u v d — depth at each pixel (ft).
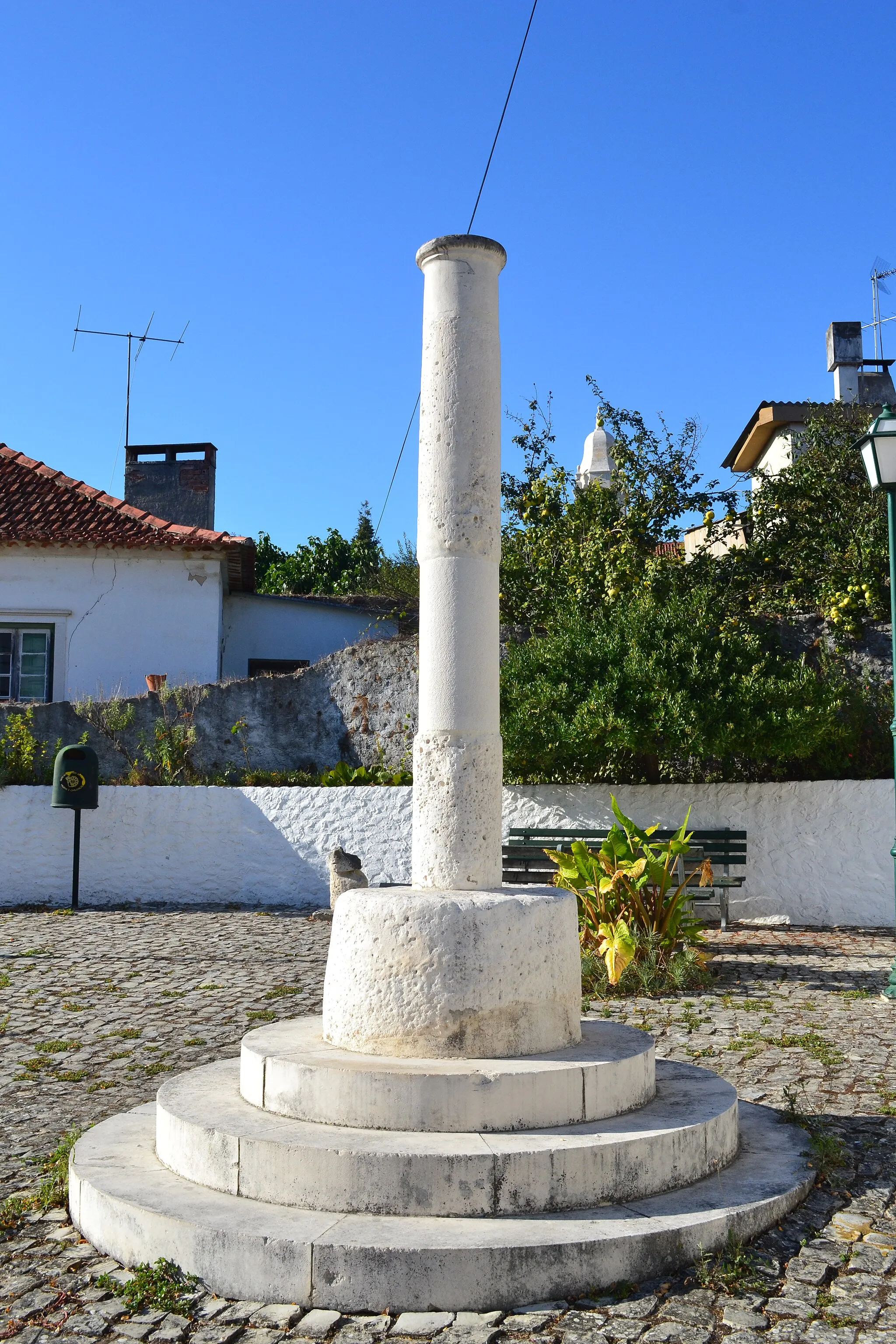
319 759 48.91
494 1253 11.85
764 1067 20.68
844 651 43.04
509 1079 13.94
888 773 40.78
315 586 113.91
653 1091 15.97
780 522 50.98
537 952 15.29
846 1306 11.81
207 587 58.95
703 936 35.94
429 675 16.78
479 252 17.08
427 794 16.60
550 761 38.88
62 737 48.80
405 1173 12.85
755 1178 14.55
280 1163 13.23
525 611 49.83
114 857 44.32
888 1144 16.46
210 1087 16.31
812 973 30.25
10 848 44.27
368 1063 14.40
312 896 43.47
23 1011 25.94
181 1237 12.60
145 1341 11.32
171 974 30.07
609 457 60.18
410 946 14.94
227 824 44.19
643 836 31.04
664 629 38.96
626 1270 12.28
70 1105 19.04
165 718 48.98
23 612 58.49
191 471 72.74
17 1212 14.66
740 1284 12.21
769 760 41.27
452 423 16.87
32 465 64.49
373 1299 11.80
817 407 63.31
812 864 39.34
